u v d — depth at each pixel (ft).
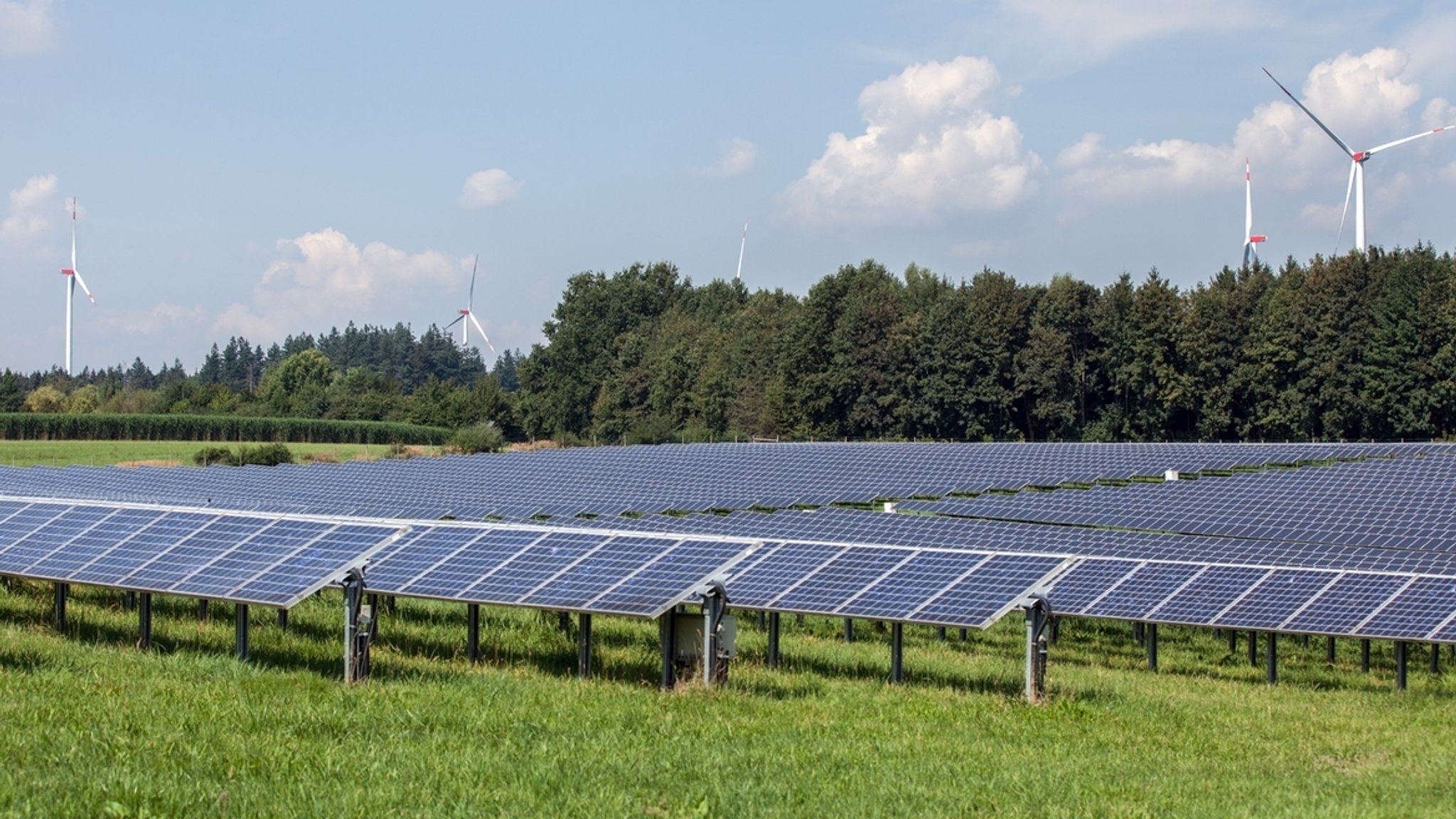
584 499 170.81
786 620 123.54
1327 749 71.41
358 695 71.97
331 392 574.56
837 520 139.33
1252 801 56.65
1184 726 76.54
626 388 437.17
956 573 87.76
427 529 97.14
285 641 91.61
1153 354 318.24
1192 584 103.71
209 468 212.43
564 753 59.67
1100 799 55.72
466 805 50.55
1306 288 307.58
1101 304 329.11
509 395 494.59
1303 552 125.29
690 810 51.31
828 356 361.71
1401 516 140.87
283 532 88.53
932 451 195.62
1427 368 286.05
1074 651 116.37
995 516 155.02
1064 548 127.03
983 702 79.92
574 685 78.59
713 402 391.24
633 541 88.38
